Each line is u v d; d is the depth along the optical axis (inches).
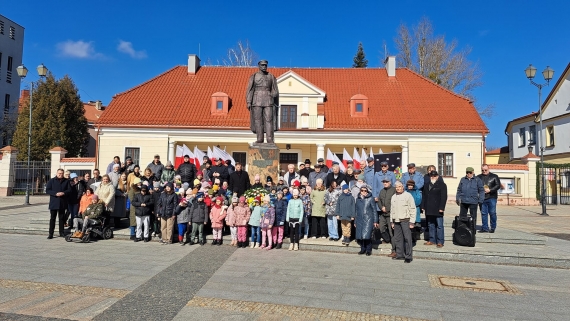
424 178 413.1
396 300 240.7
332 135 1071.0
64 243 410.6
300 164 524.1
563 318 215.6
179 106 1128.8
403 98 1162.0
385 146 1093.1
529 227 558.6
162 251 377.7
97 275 283.3
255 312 212.8
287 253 380.5
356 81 1250.0
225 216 419.5
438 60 1513.3
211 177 495.2
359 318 207.6
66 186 443.2
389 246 393.1
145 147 1067.3
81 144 1544.0
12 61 1728.6
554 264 351.3
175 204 421.4
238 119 1088.8
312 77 1273.4
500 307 232.2
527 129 1416.1
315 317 207.3
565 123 1197.7
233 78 1256.2
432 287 272.8
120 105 1122.0
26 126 1405.0
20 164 1040.8
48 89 1453.0
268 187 441.7
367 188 381.1
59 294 238.1
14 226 484.7
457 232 399.2
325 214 427.5
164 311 211.6
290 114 1114.7
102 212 437.7
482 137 1039.0
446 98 1153.4
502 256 362.6
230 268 313.3
